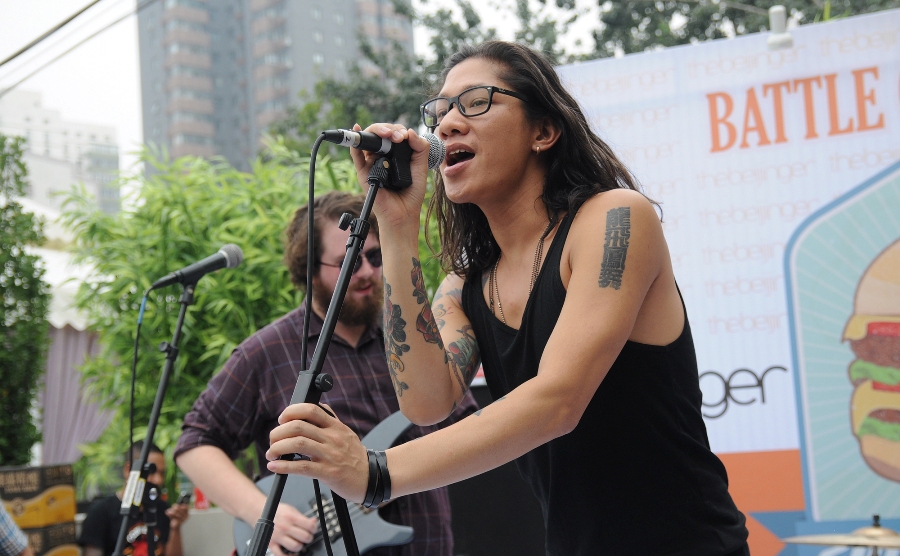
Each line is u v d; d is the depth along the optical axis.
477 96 1.49
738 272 3.68
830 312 3.57
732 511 1.44
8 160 6.56
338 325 2.45
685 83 3.78
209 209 5.01
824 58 3.63
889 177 3.55
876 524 3.22
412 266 1.43
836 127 3.61
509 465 3.75
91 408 7.88
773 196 3.66
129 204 5.20
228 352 4.54
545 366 1.26
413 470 1.17
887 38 3.57
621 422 1.39
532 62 1.51
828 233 3.60
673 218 3.77
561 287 1.40
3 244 6.41
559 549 1.50
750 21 9.75
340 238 2.43
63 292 7.12
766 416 3.60
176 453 2.46
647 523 1.40
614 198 1.38
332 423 1.17
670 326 1.41
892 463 3.46
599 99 3.86
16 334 6.35
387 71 11.55
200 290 4.73
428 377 1.46
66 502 4.50
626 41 10.84
